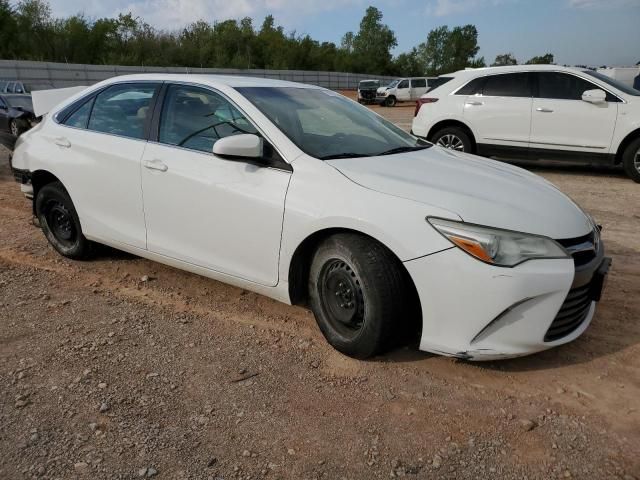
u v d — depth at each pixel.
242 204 3.32
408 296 2.93
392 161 3.38
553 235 2.79
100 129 4.20
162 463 2.32
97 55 47.09
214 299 3.96
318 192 3.05
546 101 8.41
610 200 7.06
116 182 3.99
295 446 2.44
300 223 3.07
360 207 2.89
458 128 9.15
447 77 9.39
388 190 2.93
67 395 2.78
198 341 3.36
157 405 2.71
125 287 4.16
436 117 9.25
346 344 3.09
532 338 2.76
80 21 45.97
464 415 2.66
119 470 2.27
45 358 3.13
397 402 2.76
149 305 3.86
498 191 3.05
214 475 2.26
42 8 44.06
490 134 8.86
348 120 3.95
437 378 2.96
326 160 3.20
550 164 10.05
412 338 3.25
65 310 3.77
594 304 3.34
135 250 4.05
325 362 3.12
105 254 4.82
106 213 4.15
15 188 7.83
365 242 2.92
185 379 2.95
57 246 4.72
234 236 3.41
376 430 2.55
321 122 3.72
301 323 3.59
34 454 2.36
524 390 2.86
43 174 4.60
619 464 2.33
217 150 3.18
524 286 2.64
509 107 8.65
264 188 3.24
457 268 2.68
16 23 42.81
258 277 3.39
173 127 3.78
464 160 3.71
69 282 4.25
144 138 3.90
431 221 2.75
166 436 2.49
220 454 2.38
